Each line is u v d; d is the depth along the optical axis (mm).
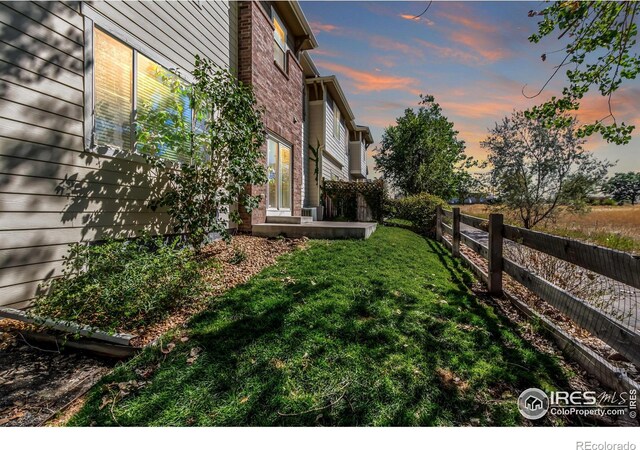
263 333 2574
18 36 2885
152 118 4488
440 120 22734
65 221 3305
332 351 2361
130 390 1954
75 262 3084
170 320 2811
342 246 5883
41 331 2492
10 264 2814
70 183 3355
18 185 2879
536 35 4930
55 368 2230
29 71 2971
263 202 7289
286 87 8773
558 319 3365
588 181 9867
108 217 3812
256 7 6898
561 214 10297
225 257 4762
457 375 2162
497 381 2117
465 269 5273
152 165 4176
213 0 5895
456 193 22250
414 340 2588
